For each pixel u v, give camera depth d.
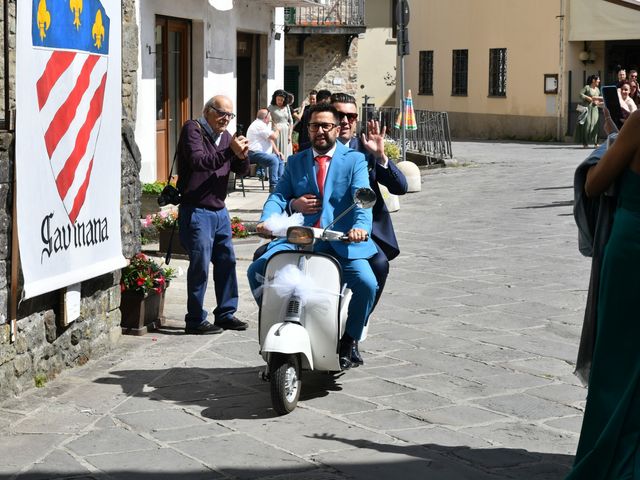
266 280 6.79
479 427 6.36
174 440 6.09
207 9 19.81
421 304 9.92
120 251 8.10
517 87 39.53
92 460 5.74
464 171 24.91
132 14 8.58
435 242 13.78
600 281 5.09
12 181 6.50
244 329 8.93
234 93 21.69
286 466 5.67
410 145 28.72
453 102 43.75
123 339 8.55
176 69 19.19
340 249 6.96
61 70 6.92
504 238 14.08
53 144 6.86
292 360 6.64
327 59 37.09
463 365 7.76
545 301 10.04
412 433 6.24
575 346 8.34
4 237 6.46
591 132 32.97
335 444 6.04
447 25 43.94
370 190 6.38
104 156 7.71
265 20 23.77
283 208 7.17
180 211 8.79
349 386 7.22
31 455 5.80
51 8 6.73
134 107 8.72
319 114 7.08
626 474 4.82
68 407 6.68
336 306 6.73
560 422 6.46
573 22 36.44
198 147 8.61
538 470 5.64
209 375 7.50
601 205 5.16
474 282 11.01
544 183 21.33
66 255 7.12
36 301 6.98
